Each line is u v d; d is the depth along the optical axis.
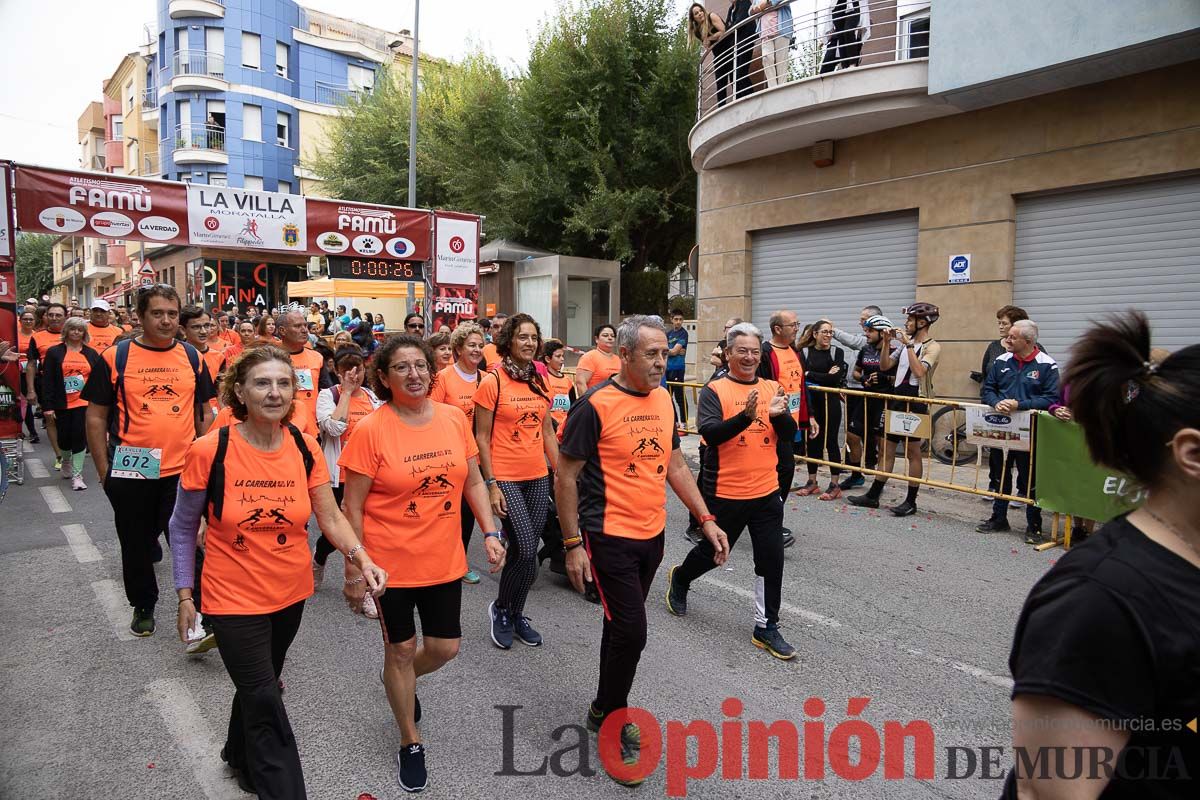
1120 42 7.45
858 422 8.14
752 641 4.41
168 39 35.16
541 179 18.56
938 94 8.88
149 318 4.32
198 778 3.04
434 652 3.00
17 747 3.26
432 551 2.92
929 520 7.14
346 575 2.90
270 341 6.30
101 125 50.22
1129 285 8.56
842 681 3.91
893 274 10.73
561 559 5.55
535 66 19.28
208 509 2.64
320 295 19.97
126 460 4.23
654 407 3.25
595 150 18.23
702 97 12.93
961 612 4.88
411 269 11.62
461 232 11.61
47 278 57.12
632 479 3.17
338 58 39.25
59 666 4.04
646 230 19.42
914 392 7.62
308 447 2.81
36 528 6.71
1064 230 9.03
